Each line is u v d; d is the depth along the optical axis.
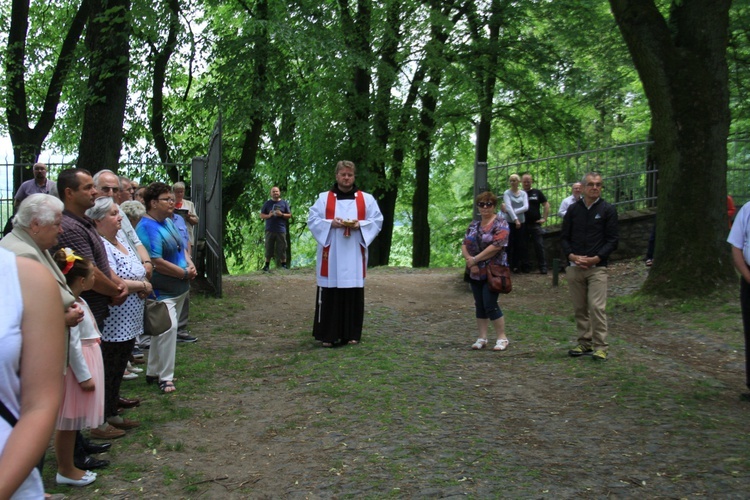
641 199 15.26
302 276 14.62
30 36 20.19
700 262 9.80
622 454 4.51
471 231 7.85
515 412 5.46
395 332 8.94
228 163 21.69
